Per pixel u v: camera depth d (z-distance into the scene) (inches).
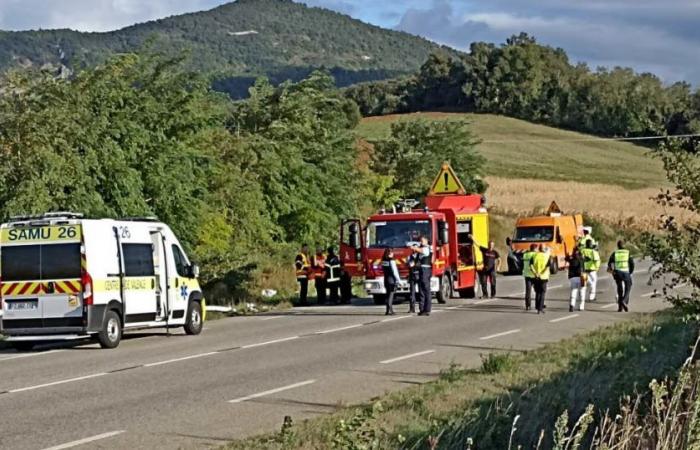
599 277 1744.6
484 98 5511.8
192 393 553.3
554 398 471.8
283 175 1862.7
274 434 425.7
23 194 1142.3
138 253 850.1
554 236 1959.9
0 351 810.2
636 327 843.4
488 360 616.4
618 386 489.7
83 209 1178.0
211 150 1649.9
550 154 4490.7
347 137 2059.5
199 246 1513.3
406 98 5964.6
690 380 366.6
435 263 1206.9
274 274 1475.1
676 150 532.7
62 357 745.6
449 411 469.1
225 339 852.6
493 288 1338.6
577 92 5241.1
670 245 533.0
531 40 5629.9
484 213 1371.8
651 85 4980.3
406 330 900.6
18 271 799.1
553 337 828.6
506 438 397.1
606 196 3398.1
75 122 1194.0
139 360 710.5
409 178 2586.1
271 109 2023.9
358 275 1252.5
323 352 740.7
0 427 457.7
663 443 301.4
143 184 1290.6
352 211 2050.9
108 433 441.7
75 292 790.5
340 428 331.6
